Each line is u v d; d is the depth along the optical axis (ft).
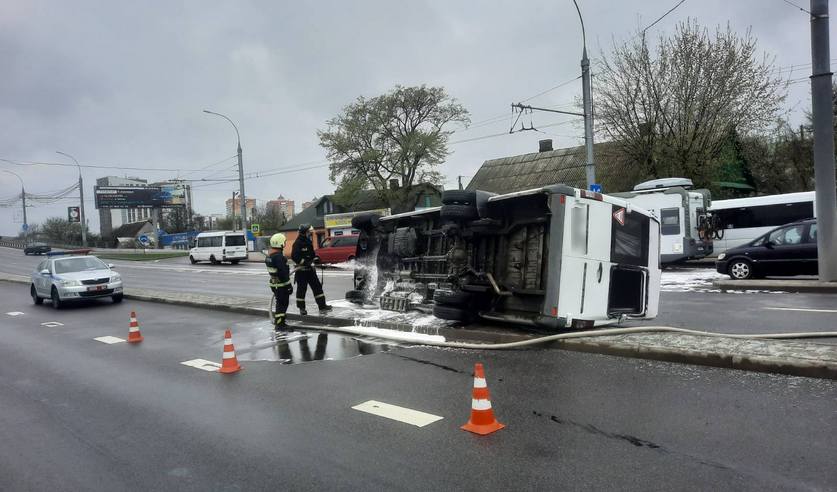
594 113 89.25
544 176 126.11
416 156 144.56
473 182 139.95
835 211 44.21
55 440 16.07
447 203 28.07
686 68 84.02
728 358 19.38
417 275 33.68
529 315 25.75
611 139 90.48
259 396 19.57
